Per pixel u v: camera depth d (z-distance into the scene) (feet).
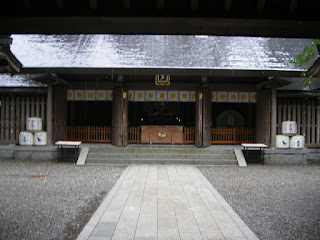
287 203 22.99
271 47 48.98
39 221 18.65
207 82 48.98
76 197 24.16
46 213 20.20
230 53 46.26
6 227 17.57
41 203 22.49
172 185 28.07
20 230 17.12
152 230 16.84
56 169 36.76
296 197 24.77
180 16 15.39
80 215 19.83
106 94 50.52
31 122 44.96
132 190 26.02
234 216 19.40
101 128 51.03
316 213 20.65
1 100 47.34
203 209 20.77
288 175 34.63
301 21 15.37
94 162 41.37
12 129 47.14
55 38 50.08
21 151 44.62
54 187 27.43
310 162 44.86
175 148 44.96
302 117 47.88
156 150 43.93
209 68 41.93
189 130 52.54
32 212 20.39
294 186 28.84
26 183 28.96
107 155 42.65
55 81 44.60
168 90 50.60
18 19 15.21
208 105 47.93
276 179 32.17
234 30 16.39
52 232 16.87
